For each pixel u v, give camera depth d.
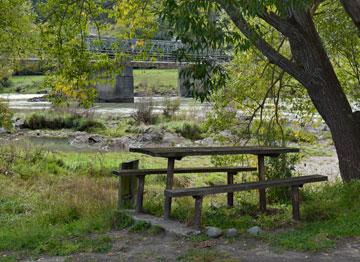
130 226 6.91
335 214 7.09
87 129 31.09
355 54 12.77
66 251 5.79
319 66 8.83
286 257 5.31
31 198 11.23
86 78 12.52
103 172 16.62
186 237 6.17
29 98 53.25
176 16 6.40
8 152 17.67
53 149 23.41
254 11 5.87
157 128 29.70
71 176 15.43
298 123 13.70
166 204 7.01
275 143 12.00
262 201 8.20
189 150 6.88
